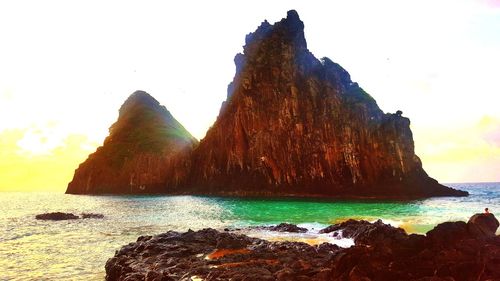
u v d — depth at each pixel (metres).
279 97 110.44
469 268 12.95
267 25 126.56
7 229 42.66
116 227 42.19
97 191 146.00
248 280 15.27
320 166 102.81
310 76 114.19
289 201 81.00
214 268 18.05
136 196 119.88
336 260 15.18
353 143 103.38
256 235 31.36
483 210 54.53
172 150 135.88
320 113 108.38
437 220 41.88
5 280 20.75
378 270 13.53
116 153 151.25
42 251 28.72
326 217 47.19
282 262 18.80
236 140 110.81
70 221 49.97
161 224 43.78
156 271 17.69
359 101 109.88
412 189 97.81
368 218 44.81
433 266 13.51
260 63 117.12
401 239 15.84
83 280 20.44
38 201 118.94
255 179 105.12
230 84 125.50
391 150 102.44
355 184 99.88
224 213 54.84
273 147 105.81
